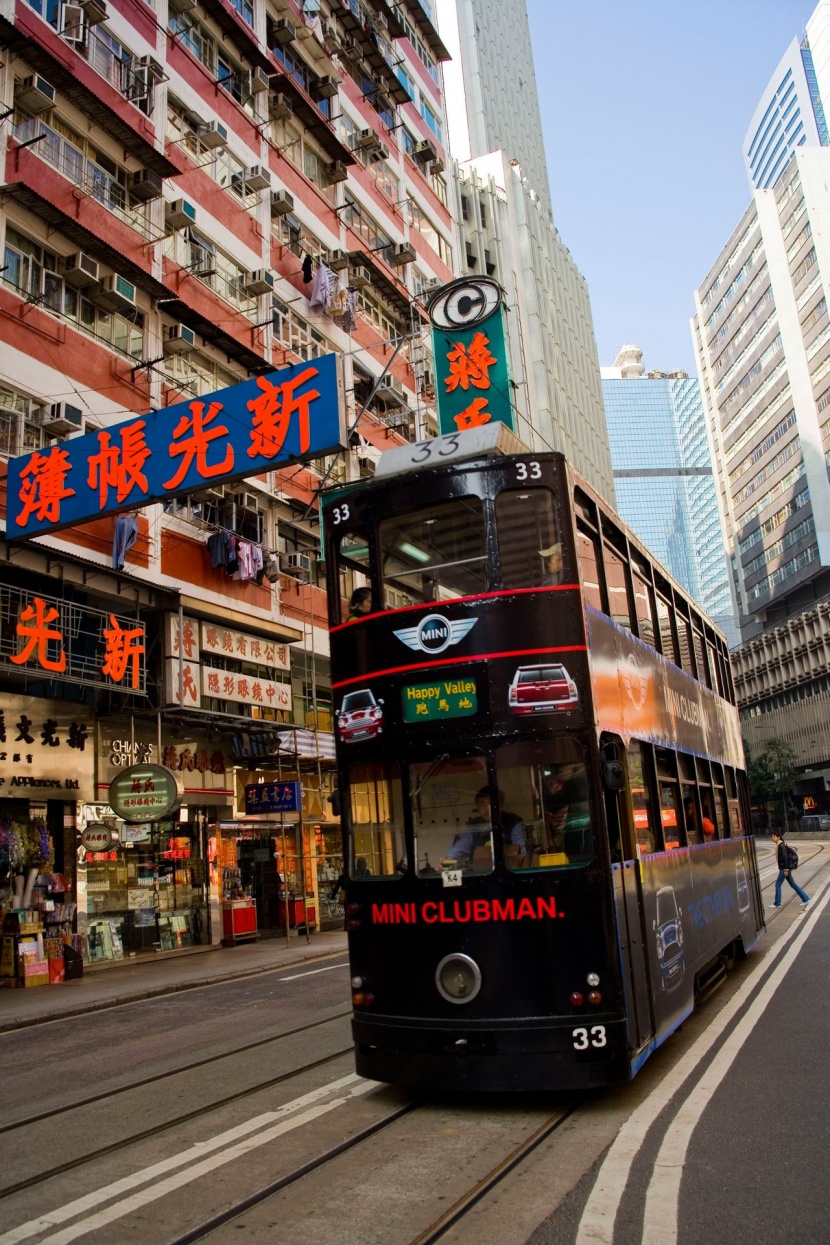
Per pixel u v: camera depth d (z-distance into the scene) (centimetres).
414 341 2902
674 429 16312
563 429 5275
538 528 636
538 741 598
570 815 589
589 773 593
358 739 646
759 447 8988
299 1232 408
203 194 1984
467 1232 402
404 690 630
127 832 1673
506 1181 462
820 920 1641
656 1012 650
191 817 1875
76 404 1557
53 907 1482
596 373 6644
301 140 2473
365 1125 561
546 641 613
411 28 3409
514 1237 395
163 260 1828
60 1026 1082
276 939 1991
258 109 2275
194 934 1838
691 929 829
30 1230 423
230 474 1041
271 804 1928
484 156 5303
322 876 2320
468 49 6241
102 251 1606
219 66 2156
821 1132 516
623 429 16225
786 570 8444
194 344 1808
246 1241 400
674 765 871
